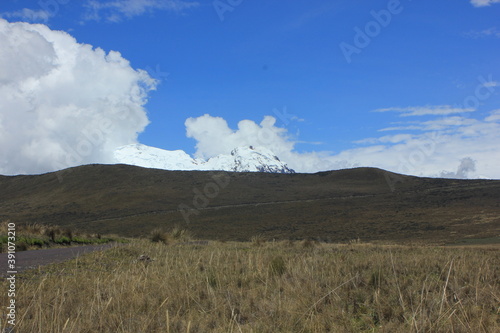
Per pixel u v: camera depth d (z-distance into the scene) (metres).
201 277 10.16
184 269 11.55
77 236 28.95
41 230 24.31
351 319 6.98
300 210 109.38
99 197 127.75
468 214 90.31
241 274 10.89
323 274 9.96
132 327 6.50
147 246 21.53
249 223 96.44
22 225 25.33
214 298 7.86
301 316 6.84
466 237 65.31
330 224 91.94
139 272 11.52
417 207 103.62
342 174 159.12
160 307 7.54
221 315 7.19
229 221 99.06
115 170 153.88
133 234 87.38
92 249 18.80
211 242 29.48
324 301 7.83
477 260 13.98
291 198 126.38
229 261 13.77
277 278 9.87
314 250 17.97
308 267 10.77
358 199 119.94
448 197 111.06
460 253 18.50
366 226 87.12
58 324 6.12
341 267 11.23
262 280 9.75
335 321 6.89
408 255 16.61
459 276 9.79
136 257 16.22
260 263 11.73
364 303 7.80
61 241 24.11
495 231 69.12
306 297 7.96
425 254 17.52
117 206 119.31
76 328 6.37
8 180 156.25
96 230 93.50
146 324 6.47
